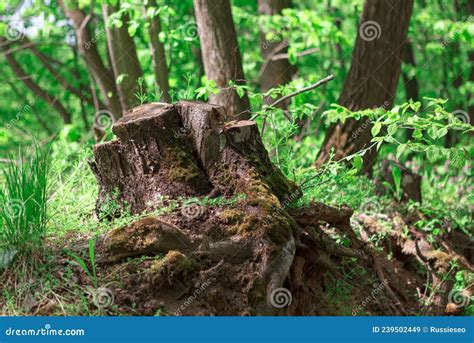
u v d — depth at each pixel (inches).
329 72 474.3
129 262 169.2
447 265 222.7
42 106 533.0
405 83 453.7
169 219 176.6
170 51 336.2
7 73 554.9
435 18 441.7
